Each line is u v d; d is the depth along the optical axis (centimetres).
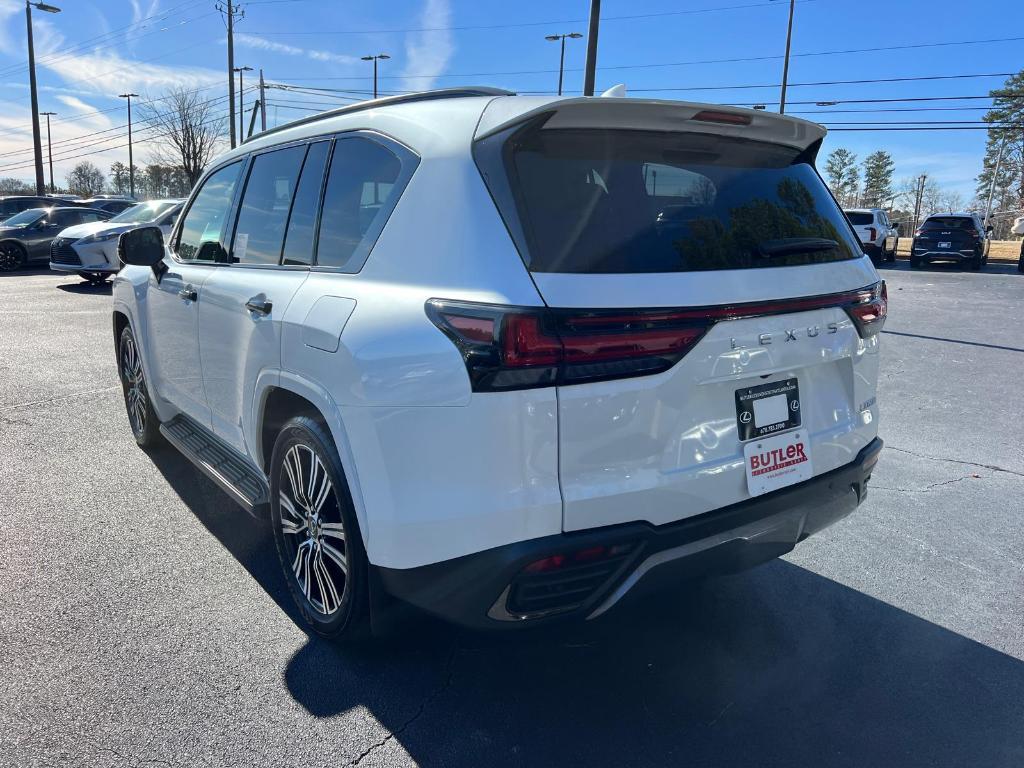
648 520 227
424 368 217
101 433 540
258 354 297
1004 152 7012
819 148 298
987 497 455
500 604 219
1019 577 356
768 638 303
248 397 313
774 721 253
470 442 211
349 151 283
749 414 248
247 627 298
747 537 248
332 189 288
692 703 261
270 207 328
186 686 261
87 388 664
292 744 235
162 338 420
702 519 238
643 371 218
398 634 273
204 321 356
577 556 217
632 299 216
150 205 1467
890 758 237
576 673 277
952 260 2273
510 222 217
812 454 270
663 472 229
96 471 464
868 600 334
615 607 232
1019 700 266
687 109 239
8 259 1728
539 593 219
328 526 272
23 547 362
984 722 254
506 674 274
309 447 275
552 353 206
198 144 4184
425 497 220
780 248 255
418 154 247
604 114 231
